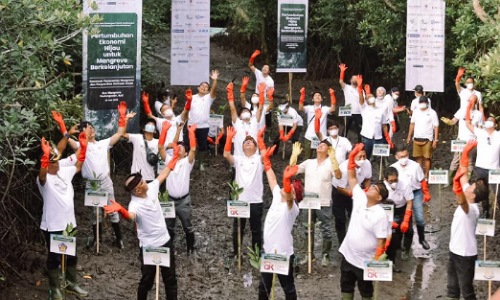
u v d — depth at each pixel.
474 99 13.91
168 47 24.86
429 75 17.67
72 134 11.75
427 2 17.39
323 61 24.67
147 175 12.63
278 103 22.58
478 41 16.52
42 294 10.54
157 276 9.21
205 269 11.90
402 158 12.03
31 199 11.83
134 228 13.20
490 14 16.28
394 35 20.31
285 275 9.42
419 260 12.52
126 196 14.96
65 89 11.91
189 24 17.03
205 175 16.45
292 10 19.86
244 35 25.75
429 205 15.09
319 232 13.38
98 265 11.59
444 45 18.12
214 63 25.55
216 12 26.48
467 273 9.61
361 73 23.98
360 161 11.84
